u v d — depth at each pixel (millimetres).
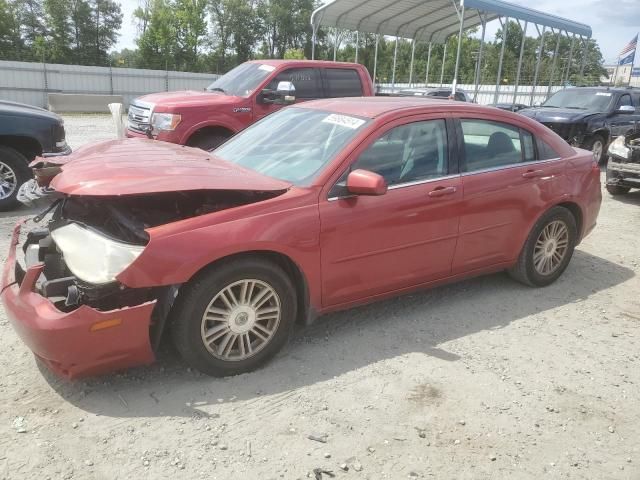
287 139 4207
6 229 6355
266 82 9039
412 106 4184
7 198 7070
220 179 3348
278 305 3488
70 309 3004
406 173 3982
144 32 63406
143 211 3562
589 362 3850
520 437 3010
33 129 7086
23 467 2617
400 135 3992
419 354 3830
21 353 3629
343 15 20812
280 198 3436
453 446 2910
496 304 4738
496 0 17828
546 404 3324
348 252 3688
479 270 4594
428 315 4461
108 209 3533
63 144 7543
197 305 3174
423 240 4066
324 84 9633
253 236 3242
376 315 4418
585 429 3109
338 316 4375
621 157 9273
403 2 19078
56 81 30875
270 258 3498
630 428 3141
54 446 2770
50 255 3426
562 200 4922
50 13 63812
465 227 4293
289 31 72625
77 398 3170
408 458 2801
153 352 3205
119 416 3025
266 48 75250
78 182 3174
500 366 3725
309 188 3553
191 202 3596
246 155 4270
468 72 53438
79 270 3021
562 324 4422
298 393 3309
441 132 4219
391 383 3455
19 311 2980
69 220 3543
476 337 4121
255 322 3438
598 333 4301
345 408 3184
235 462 2715
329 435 2945
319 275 3607
